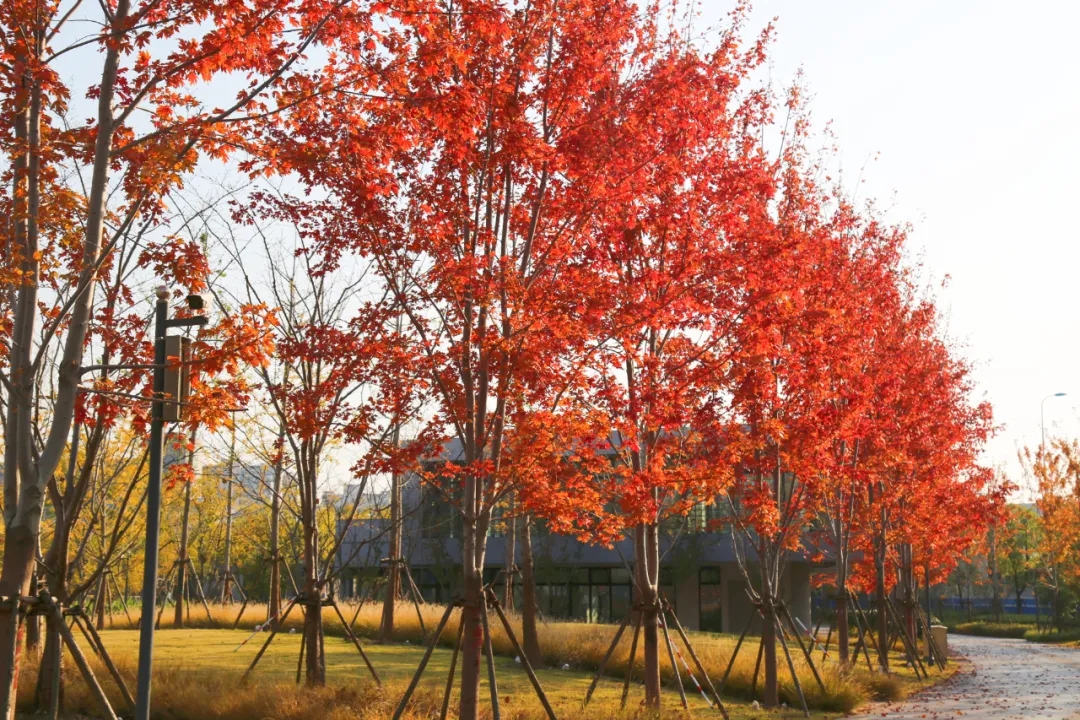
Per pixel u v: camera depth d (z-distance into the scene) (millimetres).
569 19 12070
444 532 45906
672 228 13797
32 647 15242
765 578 17531
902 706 18500
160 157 9555
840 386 17141
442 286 11859
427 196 11688
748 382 14406
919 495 26984
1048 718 16312
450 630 24547
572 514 12133
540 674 20031
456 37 10789
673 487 13938
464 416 11961
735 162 14633
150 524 9695
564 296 11859
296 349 13477
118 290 12961
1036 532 66500
